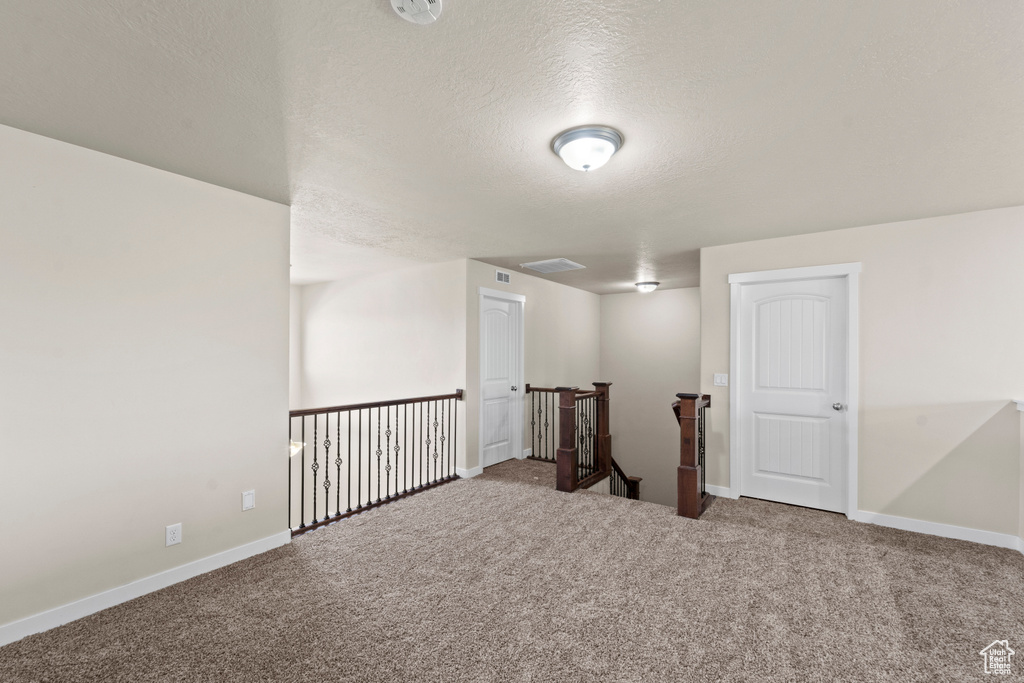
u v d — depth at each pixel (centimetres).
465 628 204
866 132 196
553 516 344
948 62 148
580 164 205
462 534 311
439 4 123
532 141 208
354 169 240
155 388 239
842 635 200
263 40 140
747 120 188
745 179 249
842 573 255
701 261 408
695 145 210
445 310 489
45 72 156
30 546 200
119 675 175
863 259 338
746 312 392
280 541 292
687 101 174
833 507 354
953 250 308
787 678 174
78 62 151
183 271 250
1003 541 291
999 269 295
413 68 155
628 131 198
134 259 232
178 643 194
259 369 284
